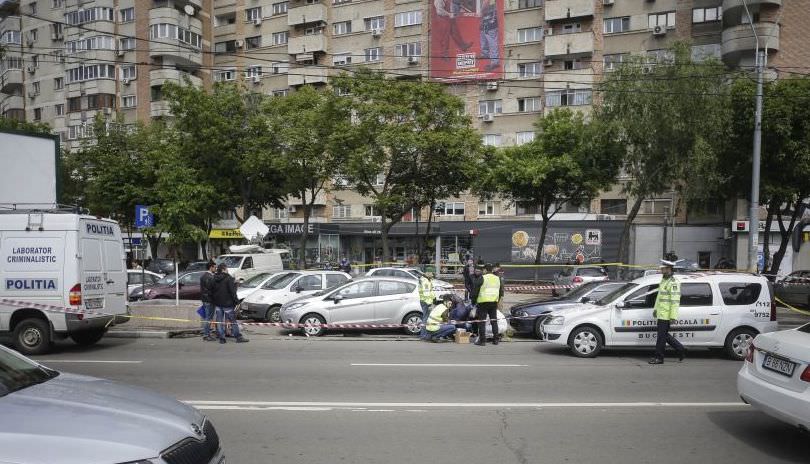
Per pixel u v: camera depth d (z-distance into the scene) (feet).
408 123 78.84
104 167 103.60
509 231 112.78
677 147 74.64
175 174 87.30
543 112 130.00
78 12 164.14
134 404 12.87
